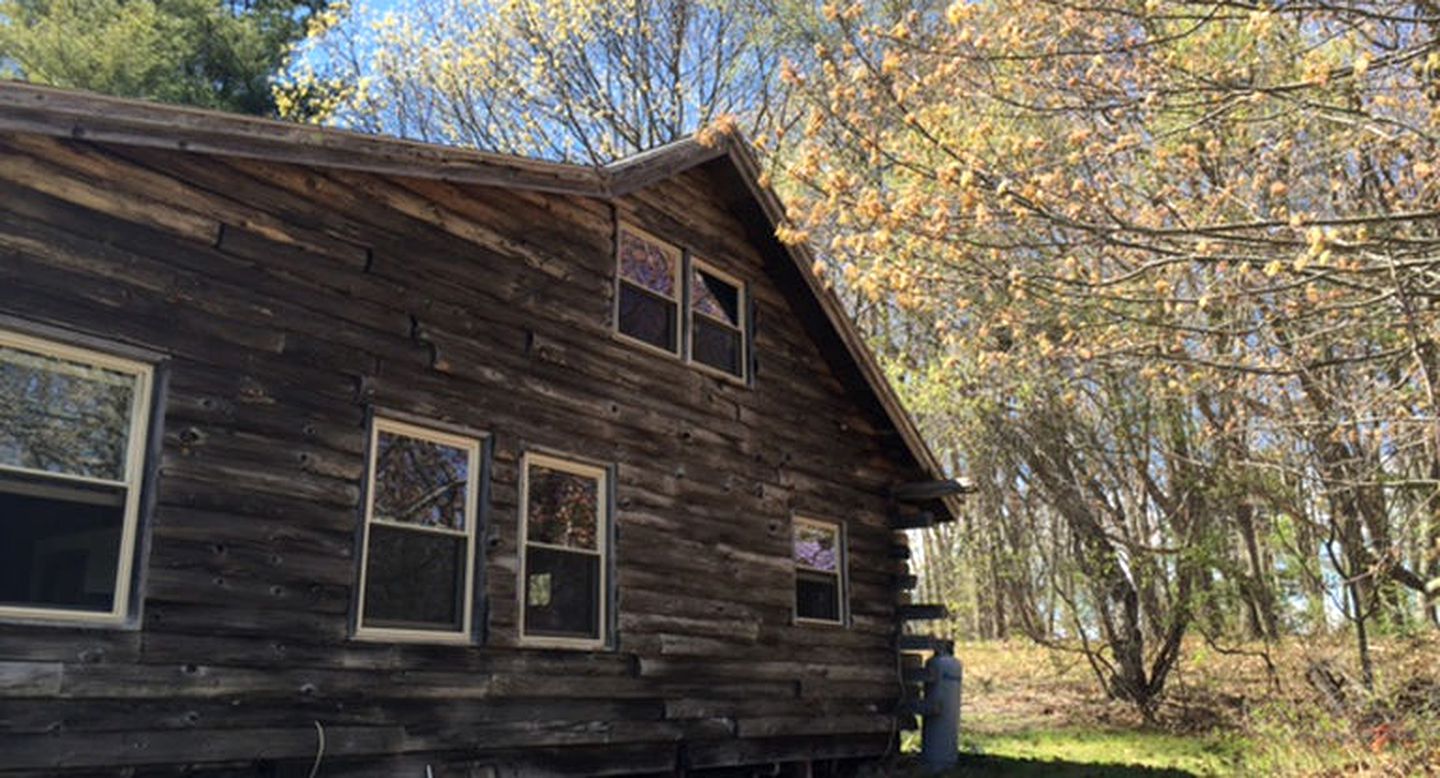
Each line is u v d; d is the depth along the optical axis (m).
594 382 9.69
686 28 25.55
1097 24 8.28
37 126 5.85
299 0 30.06
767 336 12.13
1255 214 7.89
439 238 8.52
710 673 10.20
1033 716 17.59
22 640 5.73
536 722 8.45
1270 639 16.62
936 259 8.04
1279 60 8.80
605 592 9.38
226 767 6.59
